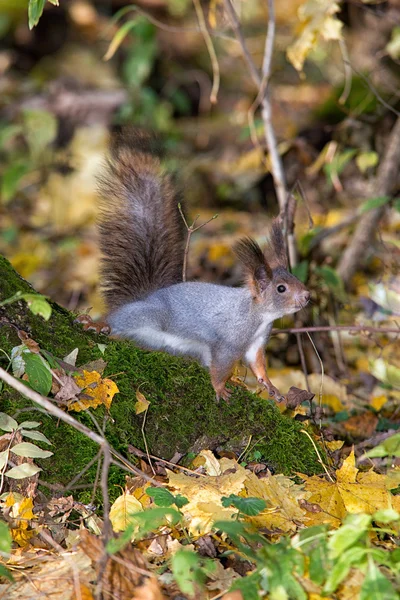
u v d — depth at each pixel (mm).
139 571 5836
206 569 5988
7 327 7422
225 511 6695
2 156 19359
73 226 17953
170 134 19812
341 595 5797
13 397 7105
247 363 9297
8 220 18109
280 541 6328
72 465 7113
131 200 9914
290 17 20156
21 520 6629
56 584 5859
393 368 10234
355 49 16641
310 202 15875
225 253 15008
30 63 22578
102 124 19516
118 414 7426
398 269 12898
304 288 8953
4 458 6758
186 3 22500
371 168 15336
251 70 12211
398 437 6273
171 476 7043
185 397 7773
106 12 23125
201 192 18672
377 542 6695
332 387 11039
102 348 7793
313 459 7836
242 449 7762
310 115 17453
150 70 20844
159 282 9867
